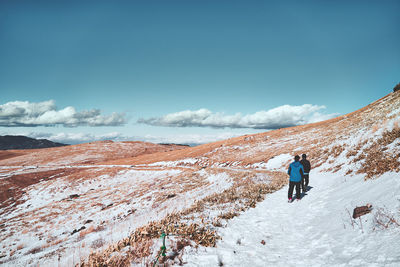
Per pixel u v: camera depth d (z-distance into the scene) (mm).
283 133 73312
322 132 48188
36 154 142875
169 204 21609
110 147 161500
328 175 14133
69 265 6492
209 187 24578
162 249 4512
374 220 4418
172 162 76688
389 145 10641
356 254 3670
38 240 23516
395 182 5684
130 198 34031
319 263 3854
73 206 38188
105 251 5258
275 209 8602
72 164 115500
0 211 44000
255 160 47750
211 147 84062
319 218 6383
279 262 4199
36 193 54938
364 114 42406
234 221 7211
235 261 4383
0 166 112062
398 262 2906
